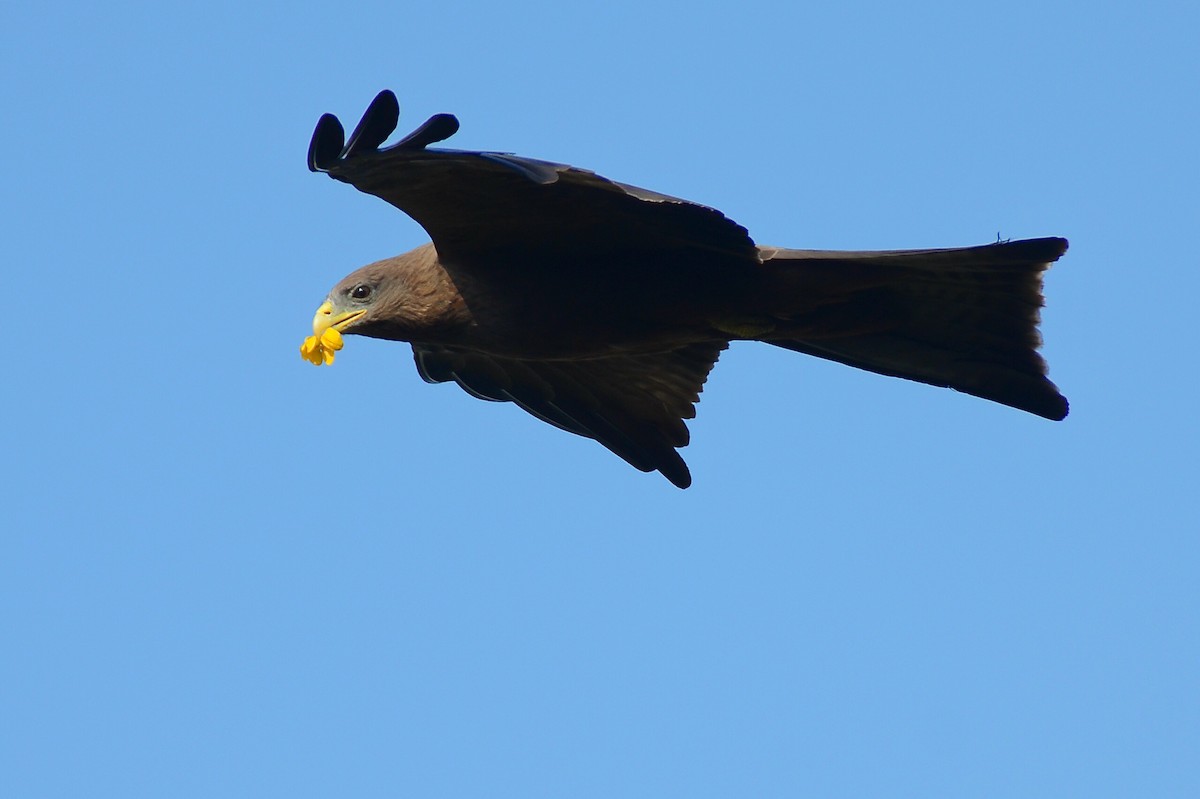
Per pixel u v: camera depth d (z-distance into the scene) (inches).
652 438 623.2
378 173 489.7
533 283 541.0
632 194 477.4
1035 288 522.3
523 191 503.2
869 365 556.4
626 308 539.8
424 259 550.6
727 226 510.9
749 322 541.6
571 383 618.5
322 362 551.5
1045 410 537.3
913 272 520.4
